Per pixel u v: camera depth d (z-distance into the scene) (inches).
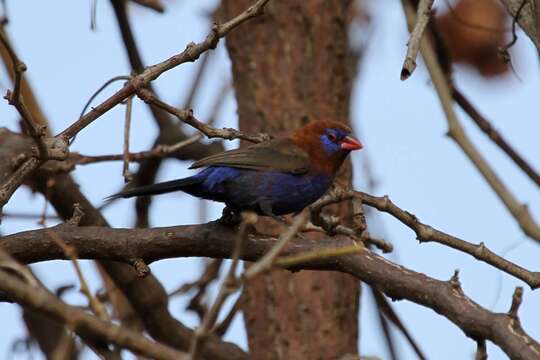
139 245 365.7
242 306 547.8
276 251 241.9
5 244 363.6
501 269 358.0
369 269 339.3
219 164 438.3
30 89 516.1
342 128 468.8
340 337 538.0
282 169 446.9
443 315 321.4
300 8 557.0
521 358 292.0
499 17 529.3
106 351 359.9
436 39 527.2
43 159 362.3
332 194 382.0
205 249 366.3
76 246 365.4
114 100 378.3
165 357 250.8
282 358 535.5
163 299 524.7
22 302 263.1
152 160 578.2
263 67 555.5
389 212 372.2
